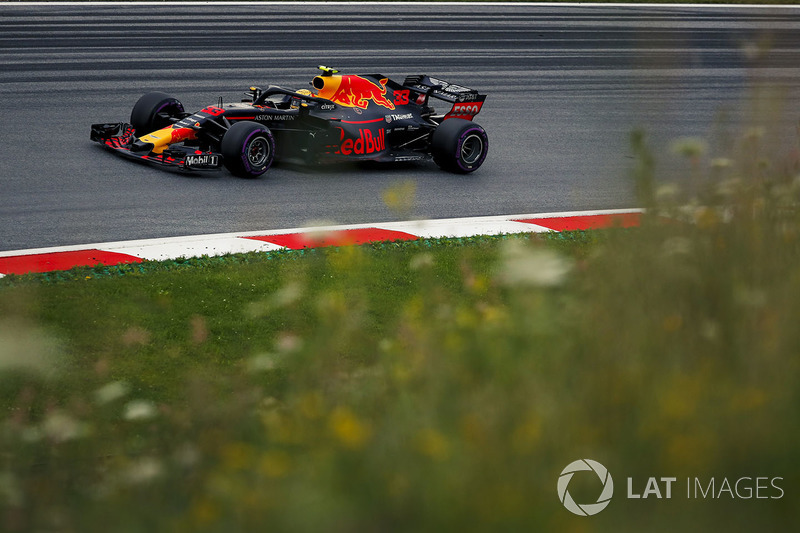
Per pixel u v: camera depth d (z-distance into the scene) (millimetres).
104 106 52094
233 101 56719
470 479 6980
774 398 7902
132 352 20547
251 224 32594
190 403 12055
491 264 28531
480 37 85062
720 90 68250
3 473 10188
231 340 21688
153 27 78875
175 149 40000
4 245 28828
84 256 28125
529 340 8938
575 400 7938
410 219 34812
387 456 7602
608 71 74000
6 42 67938
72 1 87000
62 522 8648
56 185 36219
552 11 102688
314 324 22094
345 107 42969
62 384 18312
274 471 8039
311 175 41000
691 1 117750
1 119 46688
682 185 10867
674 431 7426
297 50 73875
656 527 6871
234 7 91375
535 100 62125
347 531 6738
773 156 11281
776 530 6953
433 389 8562
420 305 11602
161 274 26391
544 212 37250
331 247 29719
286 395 12594
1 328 9555
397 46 78375
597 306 9352
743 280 9617
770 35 11055
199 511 8016
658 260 9789
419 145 45469
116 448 12180
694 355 8641
